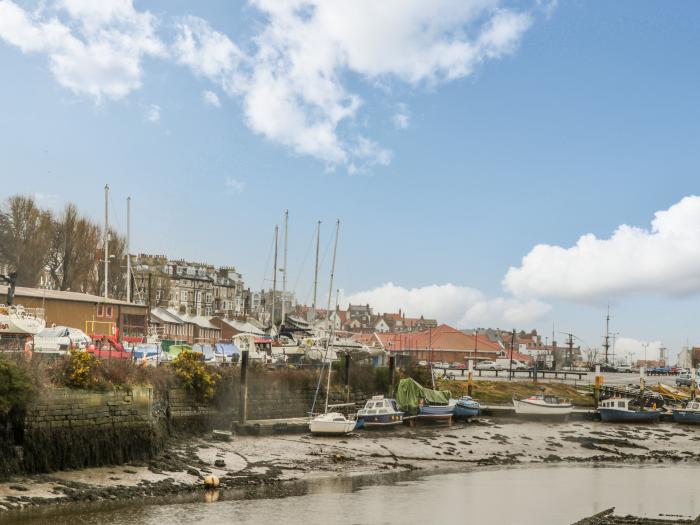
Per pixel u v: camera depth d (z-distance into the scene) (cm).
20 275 8762
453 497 4062
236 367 5956
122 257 10706
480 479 4694
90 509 3262
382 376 7750
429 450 5631
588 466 5481
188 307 15312
